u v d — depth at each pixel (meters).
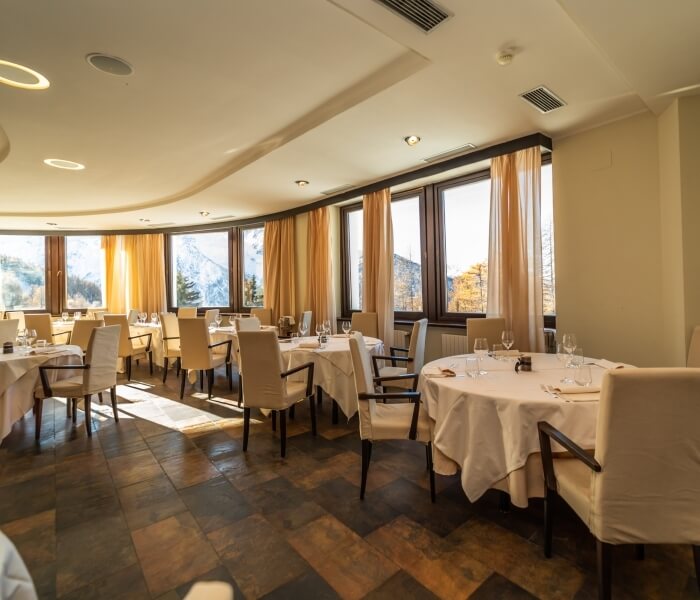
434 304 4.98
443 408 2.03
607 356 3.39
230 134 3.69
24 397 3.14
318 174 4.76
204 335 4.34
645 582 1.56
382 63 2.59
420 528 1.95
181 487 2.39
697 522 1.32
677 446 1.29
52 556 1.78
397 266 5.47
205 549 1.81
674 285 2.90
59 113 3.19
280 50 2.41
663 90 2.67
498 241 3.93
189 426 3.50
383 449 2.93
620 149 3.30
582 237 3.53
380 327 5.09
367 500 2.22
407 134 3.60
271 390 2.83
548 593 1.51
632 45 2.15
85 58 2.44
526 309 3.70
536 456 1.76
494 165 3.93
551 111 3.17
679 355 2.84
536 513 2.06
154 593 1.56
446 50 2.34
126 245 8.20
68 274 8.20
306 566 1.69
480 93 2.87
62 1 1.95
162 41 2.29
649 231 3.15
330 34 2.27
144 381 5.35
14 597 0.67
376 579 1.61
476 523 1.98
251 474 2.55
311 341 3.97
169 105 3.08
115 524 2.02
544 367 2.44
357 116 3.22
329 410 3.95
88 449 3.01
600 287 3.42
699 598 1.47
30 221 7.24
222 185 5.16
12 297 7.93
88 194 5.77
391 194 5.41
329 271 6.00
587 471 1.62
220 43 2.33
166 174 4.90
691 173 2.76
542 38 2.24
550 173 3.88
